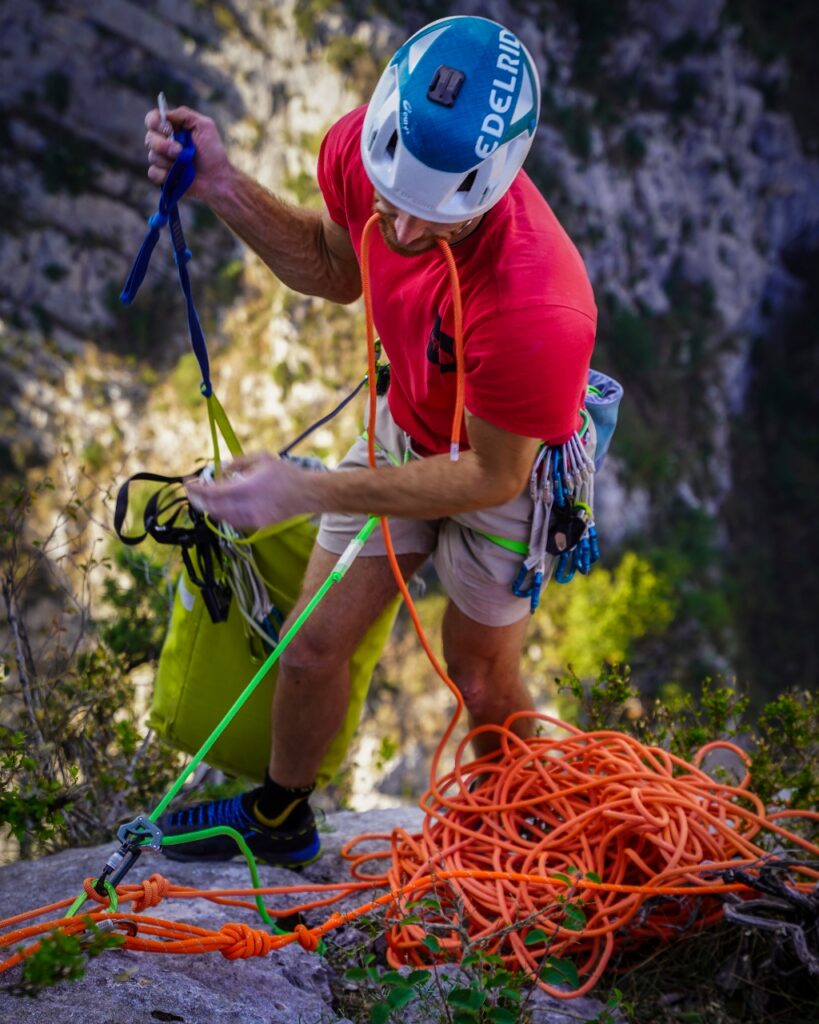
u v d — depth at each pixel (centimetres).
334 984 253
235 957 236
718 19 5259
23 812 294
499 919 258
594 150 5169
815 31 5691
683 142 5416
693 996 262
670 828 271
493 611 281
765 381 5934
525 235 219
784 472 5750
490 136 202
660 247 5447
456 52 204
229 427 276
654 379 5409
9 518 399
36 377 4516
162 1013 211
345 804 511
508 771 299
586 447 270
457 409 217
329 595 275
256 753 312
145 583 473
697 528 5169
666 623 3831
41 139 4491
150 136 260
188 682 311
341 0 4494
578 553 274
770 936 256
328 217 272
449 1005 225
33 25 4344
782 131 5562
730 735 347
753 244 5678
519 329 211
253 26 4503
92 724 410
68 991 210
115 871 241
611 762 294
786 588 5575
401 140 204
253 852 298
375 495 219
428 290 236
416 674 3894
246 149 4638
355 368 4566
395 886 275
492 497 229
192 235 4609
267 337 4591
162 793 408
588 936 260
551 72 5091
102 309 4600
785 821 323
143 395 4616
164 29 4431
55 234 4531
